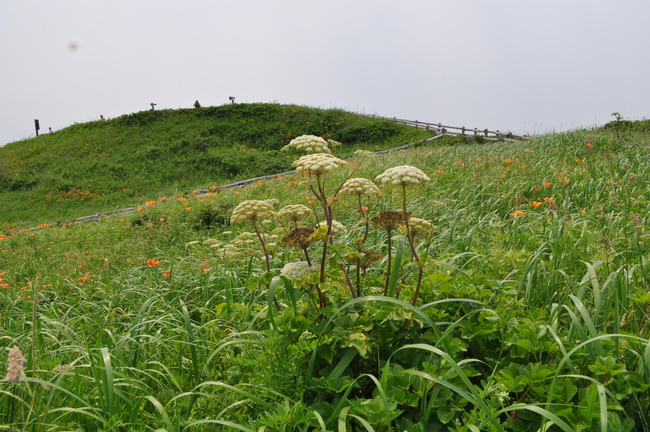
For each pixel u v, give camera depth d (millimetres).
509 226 5297
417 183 2430
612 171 7223
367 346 2232
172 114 31156
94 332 3646
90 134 29297
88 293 4945
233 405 2264
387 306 2365
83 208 18438
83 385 2717
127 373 2826
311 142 2527
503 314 2465
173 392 2598
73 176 22609
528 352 2250
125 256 6543
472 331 2385
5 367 3049
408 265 2764
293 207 2750
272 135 27297
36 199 19938
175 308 4062
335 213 6625
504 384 1953
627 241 3432
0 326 4246
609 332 2615
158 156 24547
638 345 2219
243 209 2785
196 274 4859
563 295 3113
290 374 2359
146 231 7527
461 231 5230
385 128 27438
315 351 2260
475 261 3797
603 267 2871
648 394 2029
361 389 2375
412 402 2047
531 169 8055
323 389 2195
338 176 9695
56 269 6410
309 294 2469
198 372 2713
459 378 2162
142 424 2143
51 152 26938
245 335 3018
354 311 2492
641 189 6102
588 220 4582
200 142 25859
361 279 2984
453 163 9867
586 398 1896
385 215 2562
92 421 2408
